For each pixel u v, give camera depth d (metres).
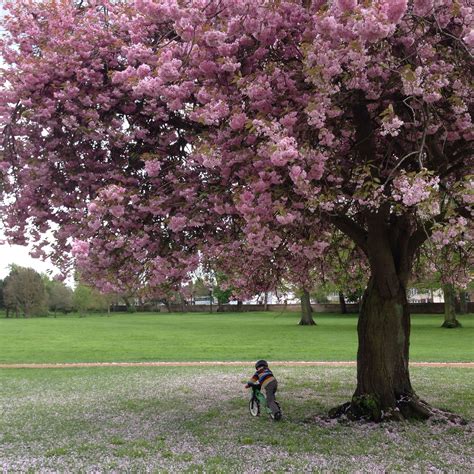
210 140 7.23
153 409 10.97
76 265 8.56
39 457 7.36
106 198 6.93
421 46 7.06
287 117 6.50
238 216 7.88
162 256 8.22
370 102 7.72
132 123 8.30
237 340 30.61
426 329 36.72
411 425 8.46
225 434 8.45
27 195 8.35
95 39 7.98
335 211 7.84
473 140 8.38
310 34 6.68
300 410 10.38
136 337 34.38
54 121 7.62
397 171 7.25
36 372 17.58
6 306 92.00
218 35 6.89
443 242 6.30
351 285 13.60
